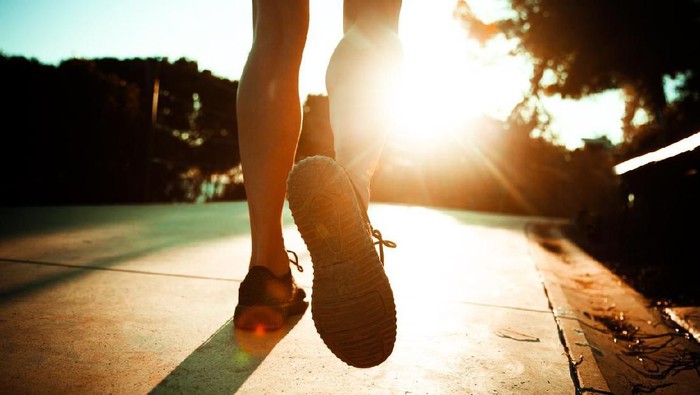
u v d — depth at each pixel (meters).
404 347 1.29
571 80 12.03
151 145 7.04
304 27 1.34
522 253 3.38
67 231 3.24
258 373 1.08
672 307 2.14
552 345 1.37
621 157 7.50
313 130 12.06
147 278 1.97
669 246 3.66
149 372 1.06
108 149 6.43
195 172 8.62
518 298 1.93
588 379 1.13
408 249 3.21
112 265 2.20
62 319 1.40
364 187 1.08
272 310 1.37
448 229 4.88
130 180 6.79
